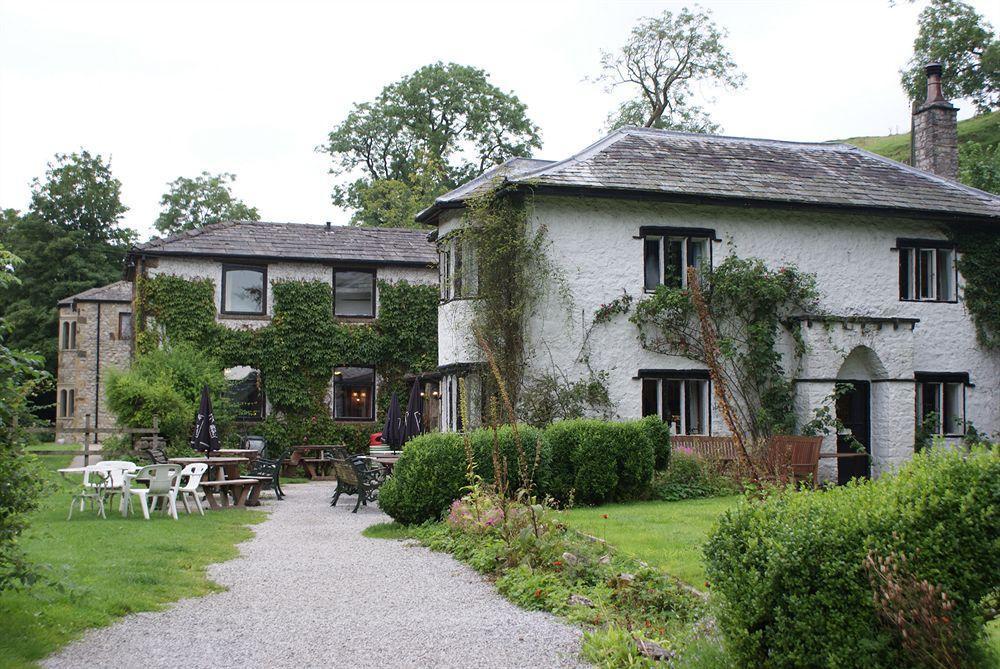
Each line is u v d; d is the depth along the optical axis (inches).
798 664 183.5
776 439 665.0
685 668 213.2
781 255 754.2
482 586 344.8
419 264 1048.8
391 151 1850.4
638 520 468.8
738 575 196.2
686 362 721.6
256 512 613.0
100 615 283.6
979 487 175.0
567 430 562.9
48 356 1843.0
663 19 1663.4
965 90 2148.1
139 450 754.2
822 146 897.5
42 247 1945.1
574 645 255.9
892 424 734.5
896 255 788.0
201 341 979.9
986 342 805.2
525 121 1839.3
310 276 1021.2
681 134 847.7
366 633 274.2
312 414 1014.4
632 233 719.1
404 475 511.5
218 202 2138.3
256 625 284.4
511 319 679.7
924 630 168.4
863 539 180.5
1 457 246.4
